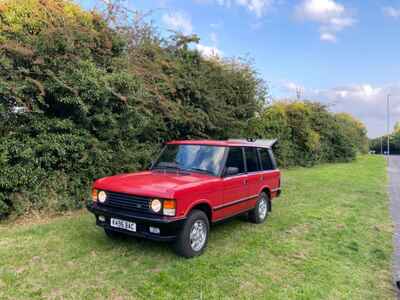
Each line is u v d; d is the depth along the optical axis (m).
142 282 3.58
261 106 15.10
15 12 5.90
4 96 5.41
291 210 7.67
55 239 4.89
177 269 3.95
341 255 4.76
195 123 9.77
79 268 3.90
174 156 5.52
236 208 5.40
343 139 26.58
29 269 3.83
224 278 3.78
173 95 9.39
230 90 12.30
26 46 5.70
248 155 5.98
